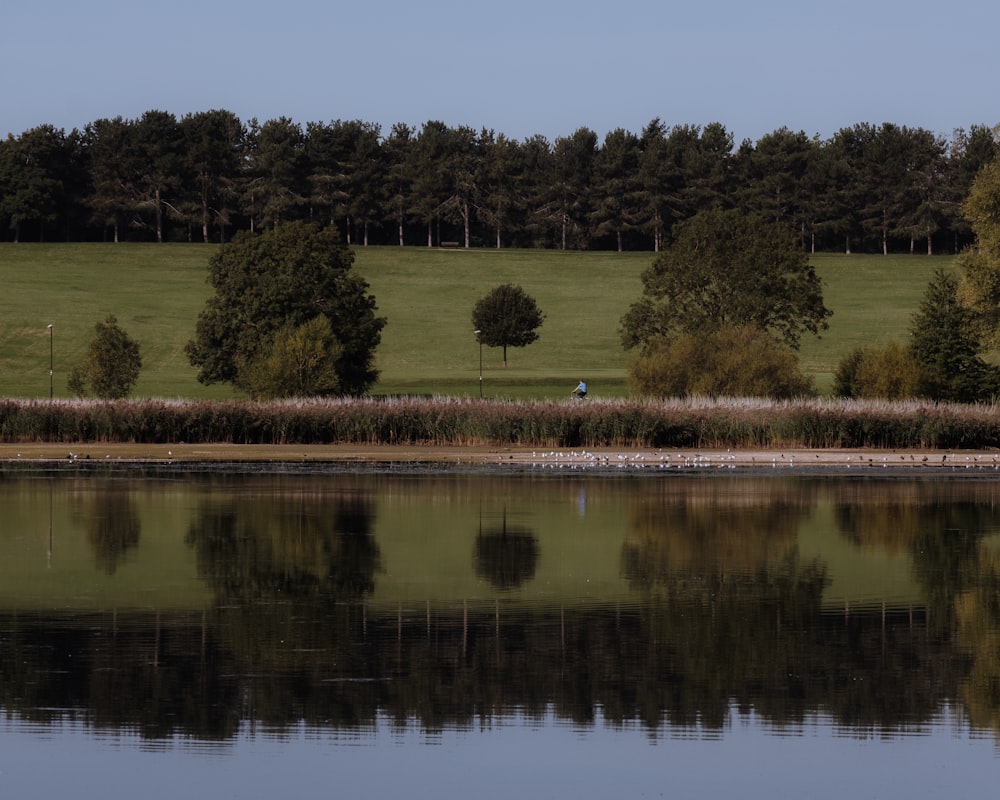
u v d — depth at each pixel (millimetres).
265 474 112625
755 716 39875
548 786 34344
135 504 89625
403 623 51406
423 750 36812
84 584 59312
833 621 52219
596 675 44125
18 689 41875
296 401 149125
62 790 33812
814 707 40781
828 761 36188
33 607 54062
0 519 81188
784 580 61344
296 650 46906
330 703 40812
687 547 71625
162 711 39906
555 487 103000
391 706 40625
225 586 59031
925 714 40156
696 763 36000
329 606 54625
